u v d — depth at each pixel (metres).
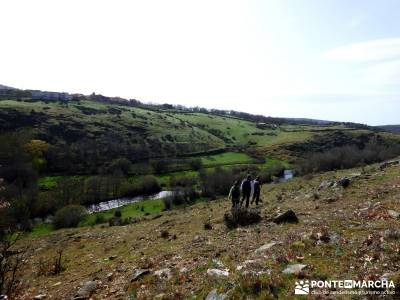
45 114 157.75
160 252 19.38
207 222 25.23
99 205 83.62
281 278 10.70
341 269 11.01
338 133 178.62
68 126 148.88
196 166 120.75
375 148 106.62
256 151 158.50
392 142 151.38
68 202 78.19
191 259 15.86
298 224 18.41
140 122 184.88
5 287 15.65
